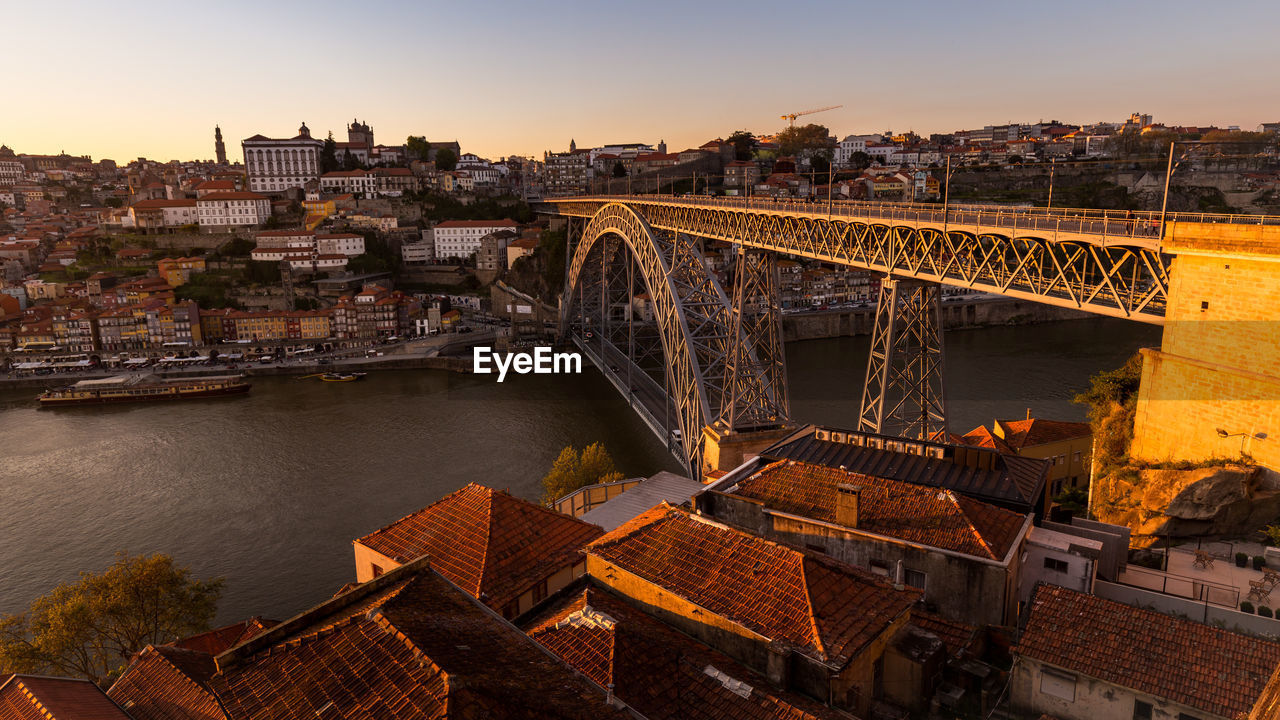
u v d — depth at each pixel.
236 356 178.25
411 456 107.12
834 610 22.55
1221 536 37.09
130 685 30.56
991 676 23.44
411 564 24.95
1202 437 39.16
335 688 17.98
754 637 21.98
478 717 15.98
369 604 22.95
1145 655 21.39
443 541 32.62
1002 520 28.34
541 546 32.59
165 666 31.02
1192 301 38.75
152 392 145.12
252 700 18.44
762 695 20.11
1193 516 37.47
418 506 89.50
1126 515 41.47
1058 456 57.84
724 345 82.88
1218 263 37.25
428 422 123.81
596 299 174.00
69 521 87.56
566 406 129.75
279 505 90.81
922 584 26.97
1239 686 19.89
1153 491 39.75
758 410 72.06
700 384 76.12
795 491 31.70
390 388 150.38
